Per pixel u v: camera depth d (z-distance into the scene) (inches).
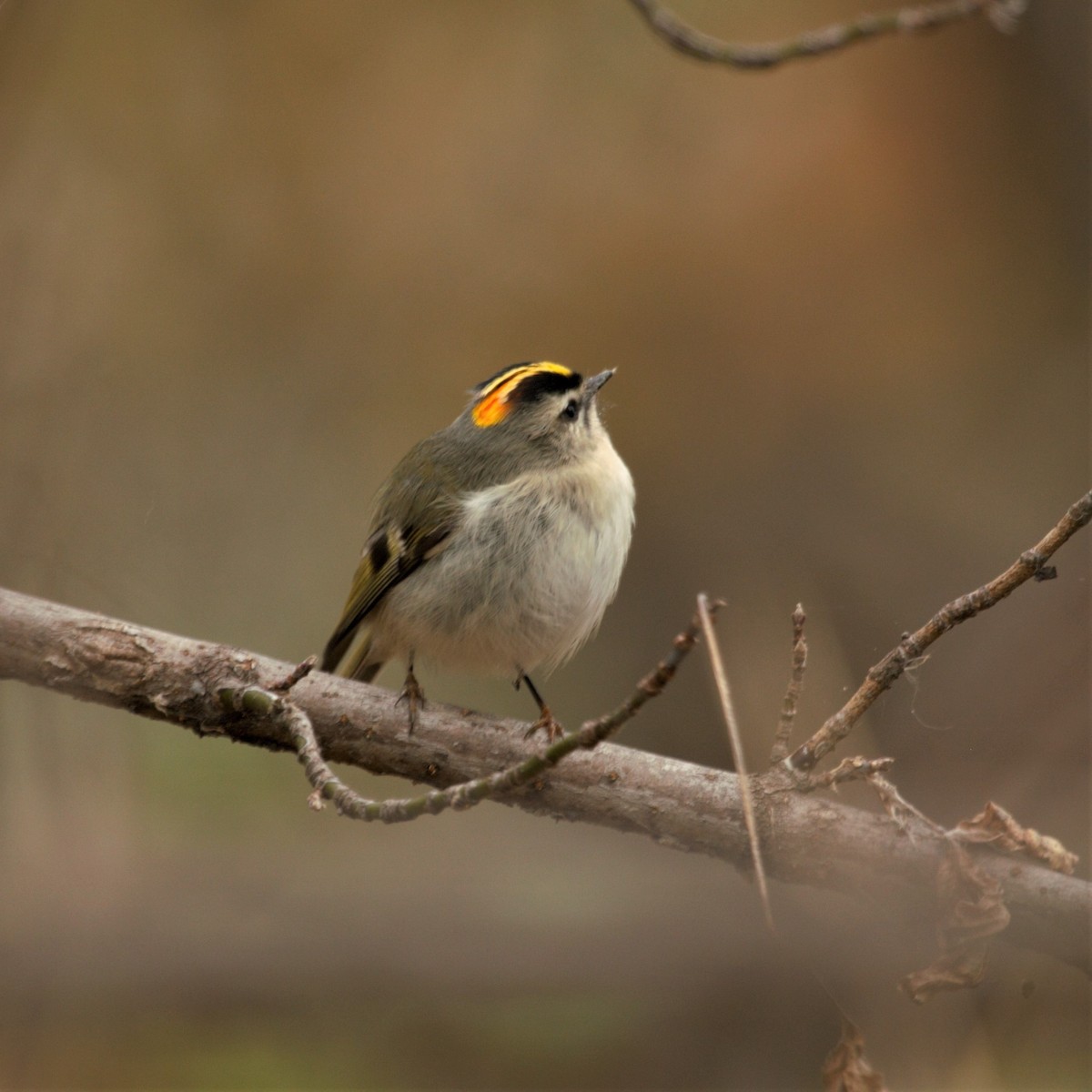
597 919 325.7
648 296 607.8
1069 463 609.0
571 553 308.7
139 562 463.2
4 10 421.4
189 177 561.0
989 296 637.3
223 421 547.8
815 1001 354.0
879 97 637.3
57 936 313.0
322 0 583.8
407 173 595.2
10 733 346.0
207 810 413.4
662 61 610.5
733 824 240.8
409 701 257.1
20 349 403.5
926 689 477.1
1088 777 431.5
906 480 605.3
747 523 595.8
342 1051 356.8
